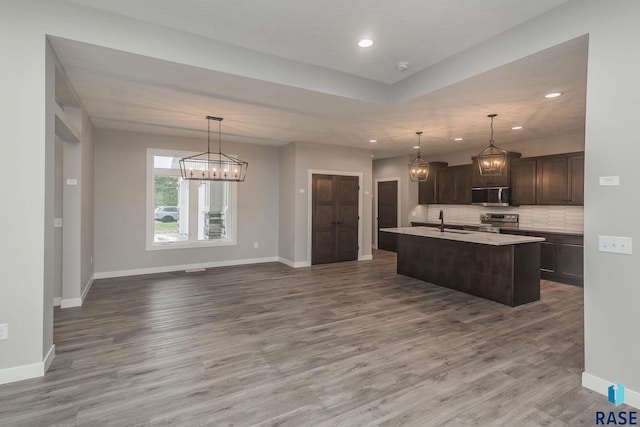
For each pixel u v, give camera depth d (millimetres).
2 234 2447
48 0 2570
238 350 3061
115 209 5938
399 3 2621
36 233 2537
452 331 3531
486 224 7484
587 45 2648
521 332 3514
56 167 4285
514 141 6883
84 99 4168
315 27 2998
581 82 3510
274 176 7613
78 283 4312
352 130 5863
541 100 4133
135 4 2676
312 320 3850
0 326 2445
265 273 6359
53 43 2703
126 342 3215
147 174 6195
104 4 2676
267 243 7555
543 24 2740
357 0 2590
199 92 3898
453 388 2443
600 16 2371
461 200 7812
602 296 2375
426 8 2684
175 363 2807
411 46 3350
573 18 2539
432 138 6598
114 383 2490
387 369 2721
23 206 2502
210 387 2445
